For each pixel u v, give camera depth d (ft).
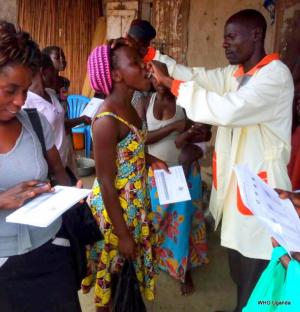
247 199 4.52
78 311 5.04
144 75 5.62
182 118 8.38
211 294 9.06
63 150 9.12
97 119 5.49
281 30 13.05
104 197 5.64
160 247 9.09
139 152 5.88
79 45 21.79
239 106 5.64
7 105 4.25
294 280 3.93
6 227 4.51
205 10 16.53
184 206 8.52
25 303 4.71
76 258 5.31
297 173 7.41
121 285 5.87
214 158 7.06
